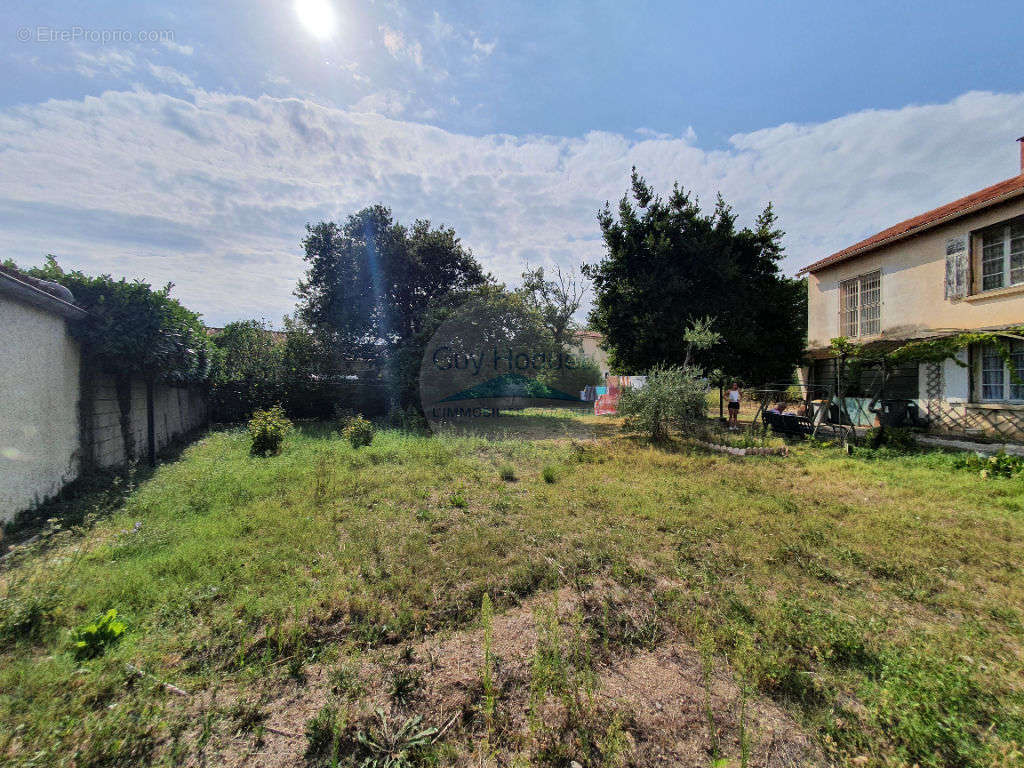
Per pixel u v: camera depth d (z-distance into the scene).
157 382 9.09
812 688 2.37
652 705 2.29
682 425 10.94
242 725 2.15
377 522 4.96
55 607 3.01
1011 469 6.83
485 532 4.63
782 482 6.87
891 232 11.23
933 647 2.70
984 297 8.77
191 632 2.87
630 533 4.66
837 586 3.55
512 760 1.98
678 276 14.83
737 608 3.11
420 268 18.97
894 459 8.29
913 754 1.94
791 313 16.41
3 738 1.97
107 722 2.08
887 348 10.25
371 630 2.92
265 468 7.49
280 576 3.65
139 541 4.21
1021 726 2.04
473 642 2.83
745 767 1.86
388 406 17.55
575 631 2.93
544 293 28.75
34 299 5.05
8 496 4.78
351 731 2.12
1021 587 3.47
